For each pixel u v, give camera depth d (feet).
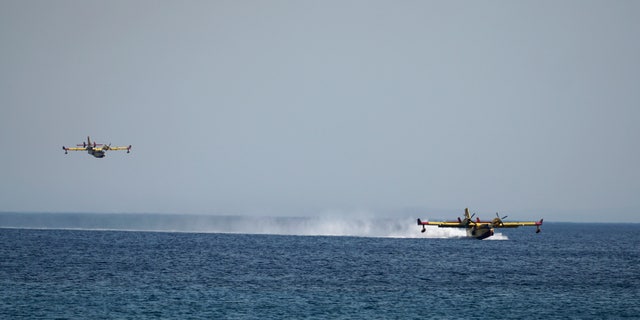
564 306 321.93
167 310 292.81
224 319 277.23
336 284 381.81
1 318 271.49
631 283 412.36
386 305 315.58
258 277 407.85
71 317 275.80
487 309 310.45
